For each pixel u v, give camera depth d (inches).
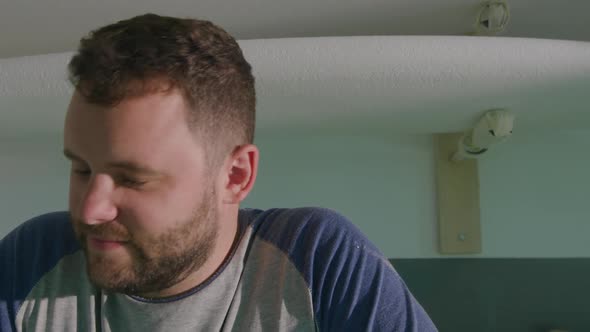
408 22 35.8
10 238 22.4
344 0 33.7
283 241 20.8
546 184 41.6
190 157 16.4
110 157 15.4
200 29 17.2
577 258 40.9
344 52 27.4
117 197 16.0
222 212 19.0
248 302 19.9
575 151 41.7
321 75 27.7
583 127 40.0
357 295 19.5
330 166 42.5
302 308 19.6
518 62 27.0
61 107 30.5
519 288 40.8
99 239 16.4
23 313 20.1
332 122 36.5
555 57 27.1
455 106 32.1
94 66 15.1
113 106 15.1
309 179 42.5
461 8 34.1
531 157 41.7
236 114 18.5
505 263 41.0
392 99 30.7
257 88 28.6
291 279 20.0
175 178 16.1
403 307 19.6
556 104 31.7
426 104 31.7
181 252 17.1
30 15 35.1
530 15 34.9
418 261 41.4
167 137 15.7
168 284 17.8
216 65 17.2
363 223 41.9
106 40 15.7
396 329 19.0
